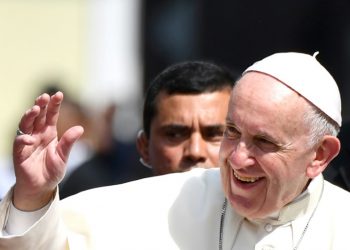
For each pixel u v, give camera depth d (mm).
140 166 24484
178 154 13938
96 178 21500
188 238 11422
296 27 29984
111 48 36156
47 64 37125
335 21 29531
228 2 31094
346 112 28375
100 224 11391
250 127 10344
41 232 10492
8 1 37250
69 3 36750
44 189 10430
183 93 13938
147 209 11547
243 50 30906
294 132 10422
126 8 36031
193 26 32125
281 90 10391
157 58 34250
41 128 10367
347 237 11250
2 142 36812
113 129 28219
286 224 11188
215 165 13844
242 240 11258
